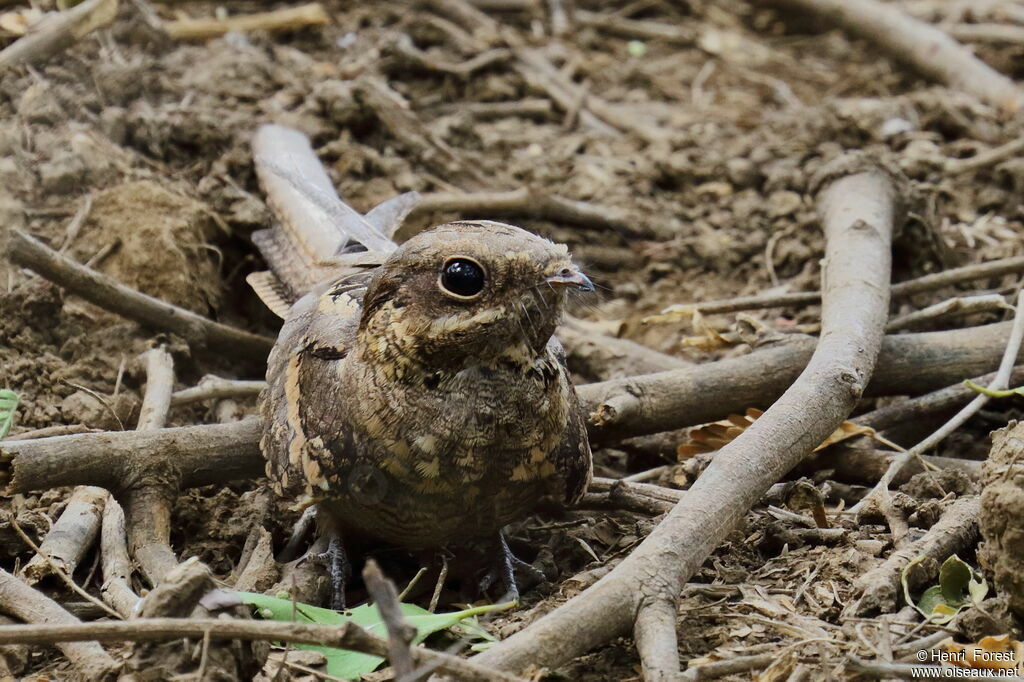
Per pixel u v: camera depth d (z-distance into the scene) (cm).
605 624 629
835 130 1280
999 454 666
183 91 1233
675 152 1266
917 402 903
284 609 664
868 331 865
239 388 906
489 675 563
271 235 962
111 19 1171
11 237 890
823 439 780
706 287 1124
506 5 1584
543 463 696
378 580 525
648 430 876
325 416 699
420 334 660
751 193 1217
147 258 991
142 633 563
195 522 801
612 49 1555
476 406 669
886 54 1534
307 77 1304
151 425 834
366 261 738
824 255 1109
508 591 739
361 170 1170
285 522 812
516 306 648
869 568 717
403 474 678
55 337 942
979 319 1030
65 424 871
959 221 1182
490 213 1155
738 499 707
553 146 1303
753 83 1495
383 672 656
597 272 1145
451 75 1379
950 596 695
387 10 1477
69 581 693
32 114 1108
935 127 1340
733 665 622
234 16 1424
